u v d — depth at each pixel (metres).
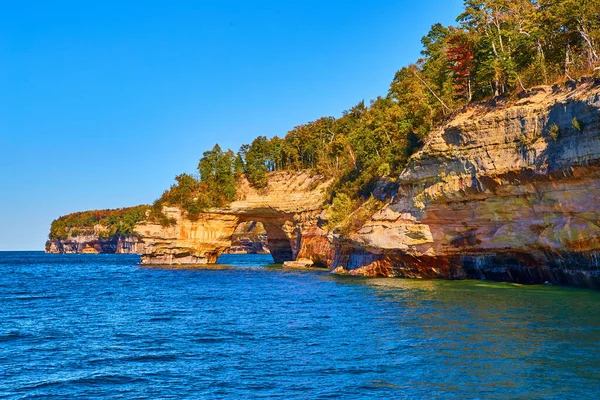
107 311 38.75
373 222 60.19
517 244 44.84
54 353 24.27
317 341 25.42
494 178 42.75
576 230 38.34
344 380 18.98
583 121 34.84
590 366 19.47
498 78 48.62
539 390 17.17
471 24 60.88
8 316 36.44
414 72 84.94
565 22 47.56
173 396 17.88
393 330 27.02
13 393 18.45
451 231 51.03
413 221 53.78
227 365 21.52
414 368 20.00
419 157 51.19
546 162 38.16
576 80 38.75
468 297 37.59
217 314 35.69
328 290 48.56
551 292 38.47
